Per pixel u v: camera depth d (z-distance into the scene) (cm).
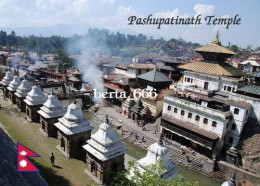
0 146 1530
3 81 5681
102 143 2770
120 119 6419
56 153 3406
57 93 7775
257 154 4244
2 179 1286
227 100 5047
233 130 4653
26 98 4550
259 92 4791
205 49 6269
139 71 7819
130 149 5106
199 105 4853
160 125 5475
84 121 3441
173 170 2395
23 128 4072
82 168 3111
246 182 3997
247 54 15288
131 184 1966
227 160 4391
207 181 4194
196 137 4694
